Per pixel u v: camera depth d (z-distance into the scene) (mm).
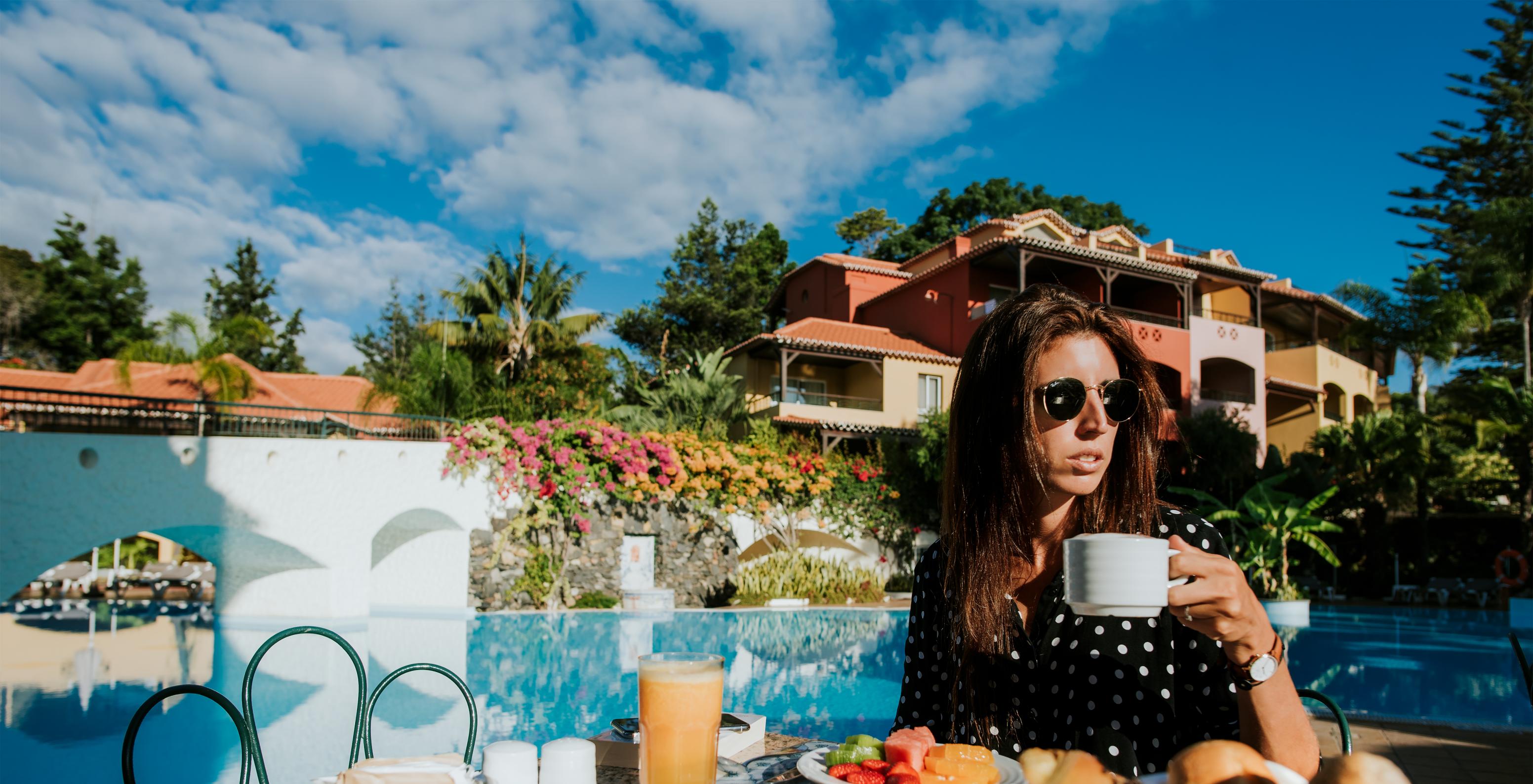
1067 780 923
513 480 13812
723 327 37906
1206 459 19531
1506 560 20609
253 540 12438
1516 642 2516
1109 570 961
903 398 23922
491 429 13883
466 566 13344
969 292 25062
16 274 37625
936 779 1082
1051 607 1524
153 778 5352
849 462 17969
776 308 36281
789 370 26000
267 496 12086
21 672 8969
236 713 1648
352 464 12648
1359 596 22812
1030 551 1614
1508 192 30391
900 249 41625
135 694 7875
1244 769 772
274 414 21234
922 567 1844
